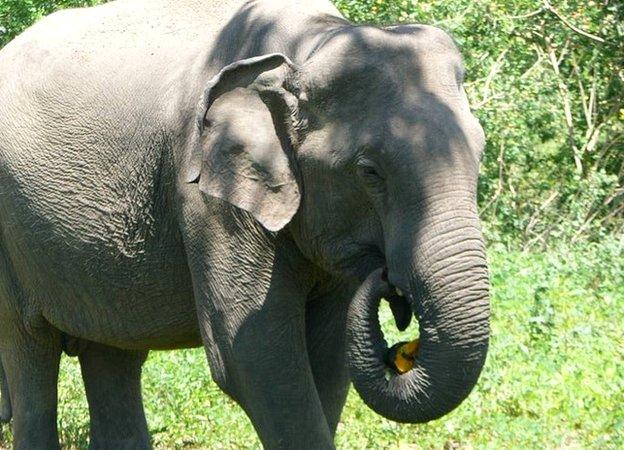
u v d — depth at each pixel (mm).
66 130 11273
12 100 11789
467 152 8734
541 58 29500
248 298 9938
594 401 14211
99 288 11273
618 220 27172
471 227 8531
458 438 13516
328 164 9117
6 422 13180
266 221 9336
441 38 9312
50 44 11875
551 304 18031
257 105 9438
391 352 9094
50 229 11430
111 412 12891
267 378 9969
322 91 9117
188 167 9812
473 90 28172
